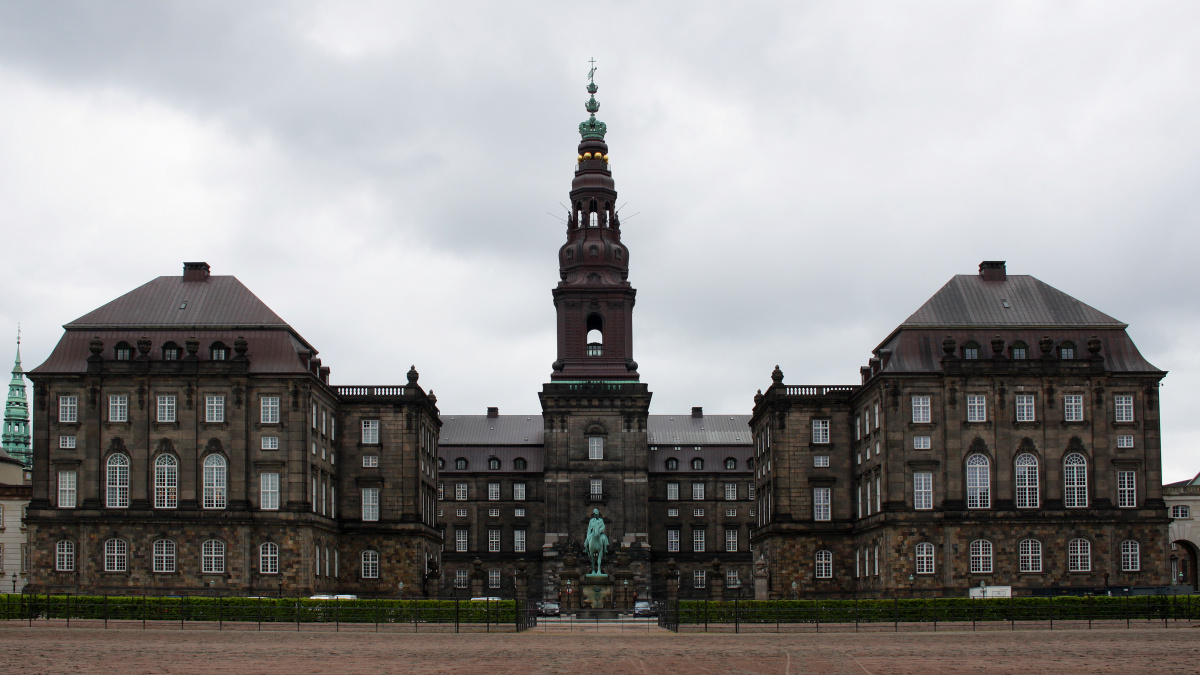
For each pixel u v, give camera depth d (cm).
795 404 13262
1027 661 6397
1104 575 11362
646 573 15688
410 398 13175
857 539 12850
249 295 12188
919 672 5944
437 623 9119
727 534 17662
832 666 6250
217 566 11456
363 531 12988
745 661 6506
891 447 11581
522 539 17600
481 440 17950
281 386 11662
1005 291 12156
